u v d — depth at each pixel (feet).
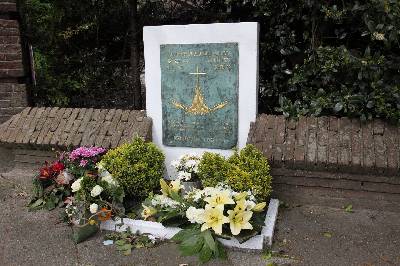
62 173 13.06
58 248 10.76
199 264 9.90
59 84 20.36
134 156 13.11
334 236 11.19
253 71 13.87
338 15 13.61
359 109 13.26
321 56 14.12
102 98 21.88
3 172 16.52
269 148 13.24
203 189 12.02
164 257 10.26
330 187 13.01
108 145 14.83
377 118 13.34
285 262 9.93
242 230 10.57
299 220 12.19
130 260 10.15
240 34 13.78
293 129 13.66
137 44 21.04
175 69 14.79
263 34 16.44
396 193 12.50
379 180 12.53
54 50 20.59
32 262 10.11
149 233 11.28
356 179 12.71
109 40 21.85
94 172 12.78
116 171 12.85
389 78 13.48
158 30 14.74
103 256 10.36
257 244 10.36
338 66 14.03
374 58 13.12
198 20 19.70
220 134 14.64
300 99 15.11
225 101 14.35
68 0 20.12
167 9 20.79
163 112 15.28
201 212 10.53
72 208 11.65
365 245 10.69
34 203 13.43
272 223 11.30
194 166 13.34
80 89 21.34
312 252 10.39
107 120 15.69
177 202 11.58
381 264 9.78
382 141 12.69
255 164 12.10
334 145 12.86
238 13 17.49
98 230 11.62
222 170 12.25
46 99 19.99
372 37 12.82
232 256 10.23
